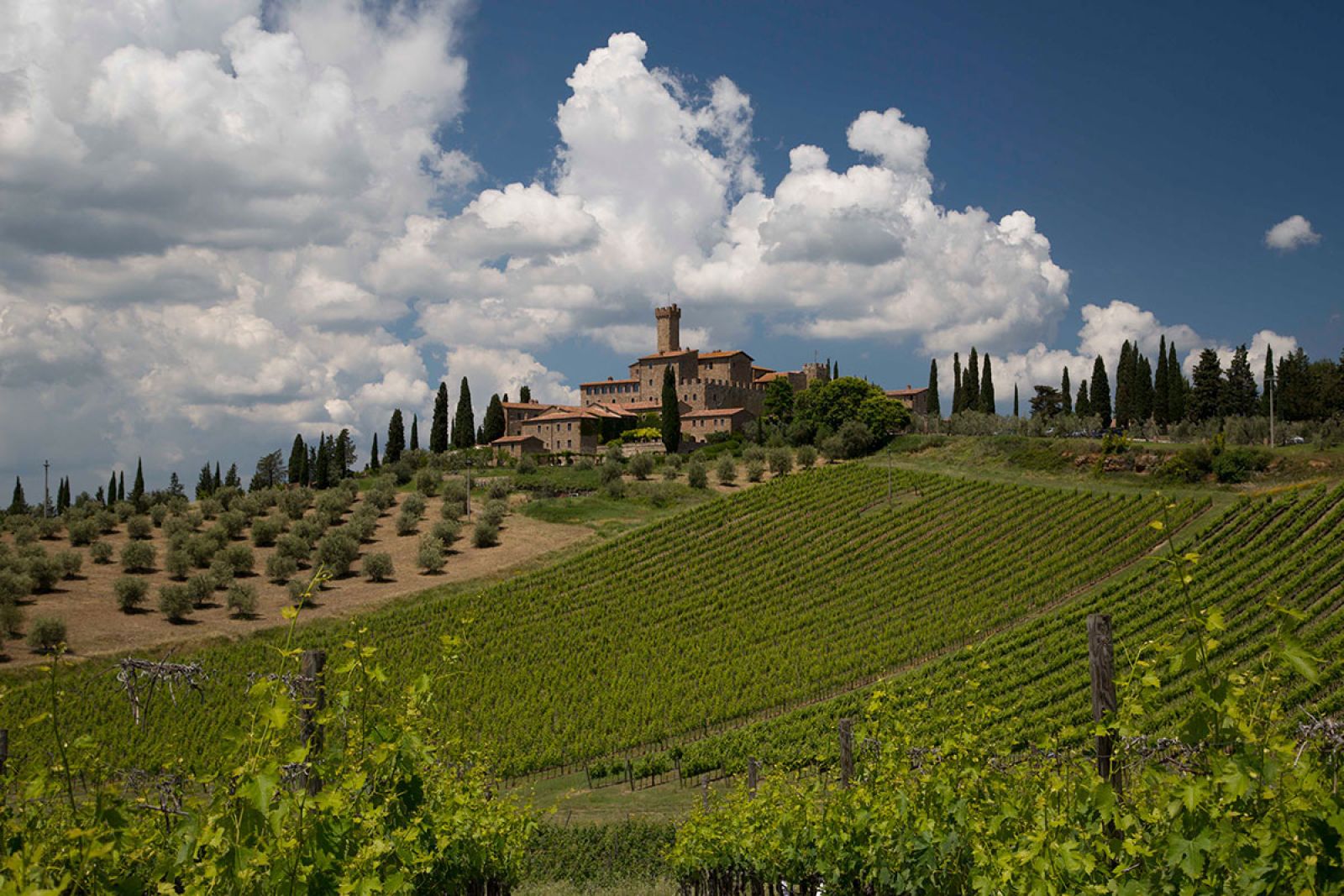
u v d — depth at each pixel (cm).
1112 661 740
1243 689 532
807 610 6419
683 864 1903
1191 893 552
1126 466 7944
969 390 12250
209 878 589
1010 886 751
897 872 957
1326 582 4819
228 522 8431
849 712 4475
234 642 5794
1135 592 5488
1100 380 11394
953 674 4831
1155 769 603
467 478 9369
